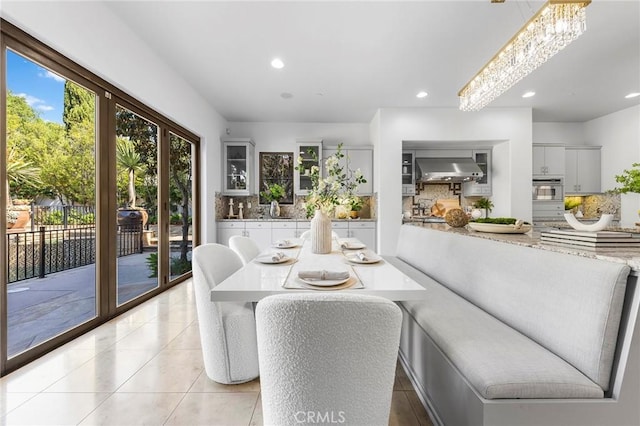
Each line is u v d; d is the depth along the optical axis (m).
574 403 0.99
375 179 5.16
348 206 2.21
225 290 1.20
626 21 2.54
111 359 1.99
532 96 4.26
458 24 2.61
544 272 1.33
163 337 2.32
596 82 3.78
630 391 0.99
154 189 3.39
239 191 5.29
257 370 1.78
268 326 0.88
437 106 4.70
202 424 1.42
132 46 2.72
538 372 1.05
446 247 2.26
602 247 1.28
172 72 3.46
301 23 2.60
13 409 1.49
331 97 4.34
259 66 3.39
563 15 1.80
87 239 2.44
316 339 0.84
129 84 2.69
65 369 1.86
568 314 1.17
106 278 2.59
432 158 5.36
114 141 2.66
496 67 2.46
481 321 1.50
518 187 4.75
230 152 5.36
